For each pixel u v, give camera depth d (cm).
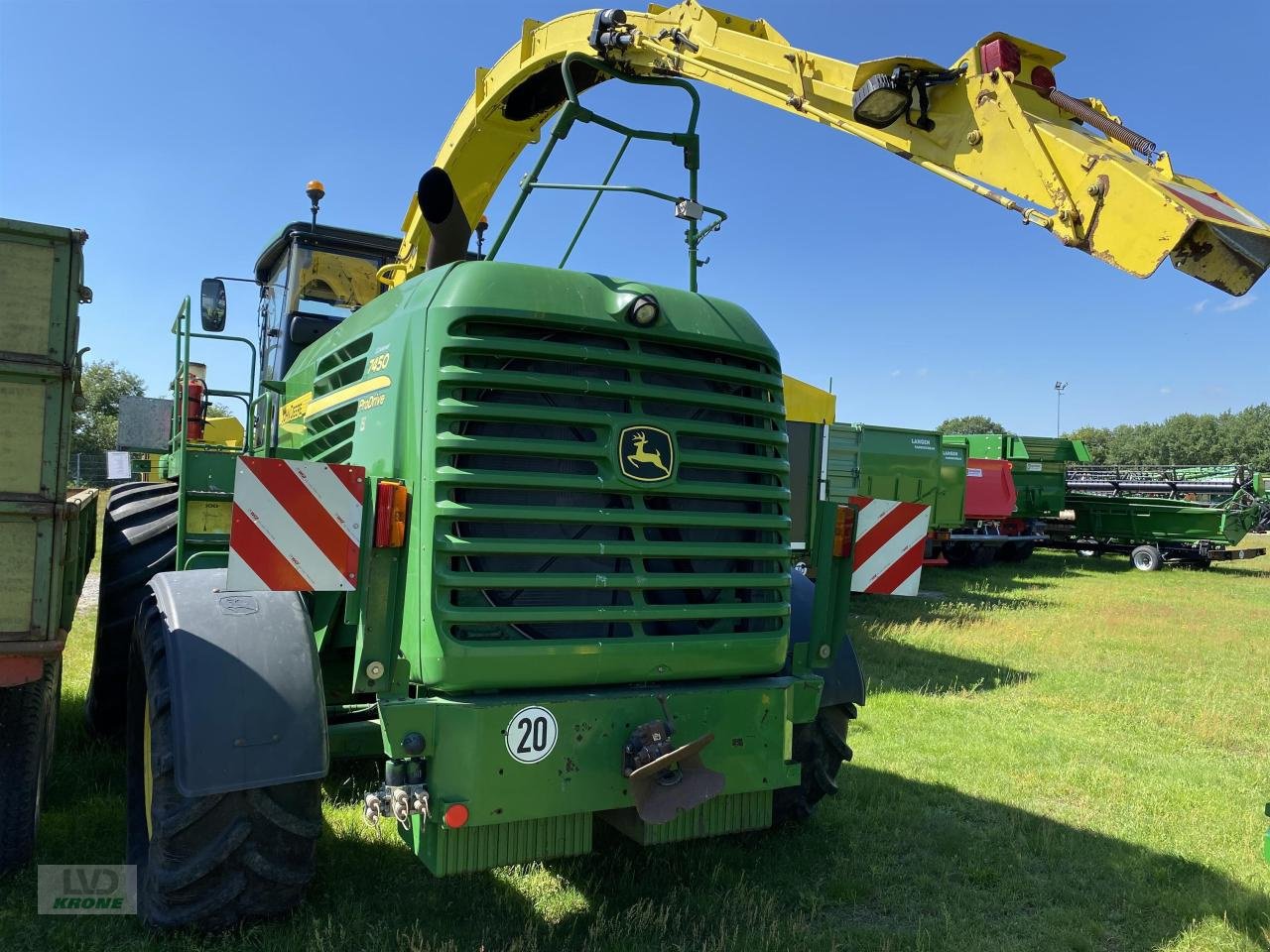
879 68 294
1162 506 1969
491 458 275
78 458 2770
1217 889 364
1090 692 714
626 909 320
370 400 312
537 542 274
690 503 304
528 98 507
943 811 440
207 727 257
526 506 275
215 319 480
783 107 345
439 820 255
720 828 304
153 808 275
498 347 275
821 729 387
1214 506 1952
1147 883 372
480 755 259
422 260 507
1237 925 337
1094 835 418
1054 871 379
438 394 271
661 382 303
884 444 1377
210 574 305
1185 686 742
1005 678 758
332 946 279
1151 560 1934
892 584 358
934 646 901
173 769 262
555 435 284
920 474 1418
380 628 271
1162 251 233
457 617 263
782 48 351
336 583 264
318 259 548
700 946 297
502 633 271
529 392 281
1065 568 1898
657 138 379
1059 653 884
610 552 283
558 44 468
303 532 259
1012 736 576
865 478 1348
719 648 300
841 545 346
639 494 291
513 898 325
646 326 296
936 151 292
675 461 297
